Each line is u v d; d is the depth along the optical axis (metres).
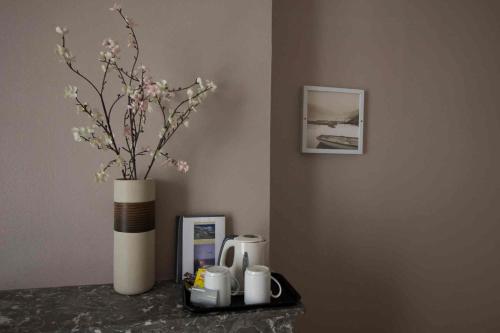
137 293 1.09
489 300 2.10
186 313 0.95
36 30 1.14
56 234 1.18
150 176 1.25
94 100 1.20
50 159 1.17
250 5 1.33
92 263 1.21
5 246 1.14
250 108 1.33
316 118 1.79
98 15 1.19
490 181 2.10
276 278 1.23
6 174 1.13
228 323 0.95
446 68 2.03
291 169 1.78
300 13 1.78
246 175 1.33
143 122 1.23
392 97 1.93
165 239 1.26
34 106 1.15
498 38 2.09
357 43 1.87
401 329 1.97
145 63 1.23
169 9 1.25
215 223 1.27
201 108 1.28
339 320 1.86
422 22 1.98
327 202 1.83
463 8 2.06
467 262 2.09
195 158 1.28
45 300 1.05
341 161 1.85
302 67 1.78
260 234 1.35
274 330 0.98
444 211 2.04
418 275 2.00
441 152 2.03
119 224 1.09
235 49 1.31
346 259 1.87
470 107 2.08
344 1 1.84
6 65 1.12
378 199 1.92
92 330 0.87
